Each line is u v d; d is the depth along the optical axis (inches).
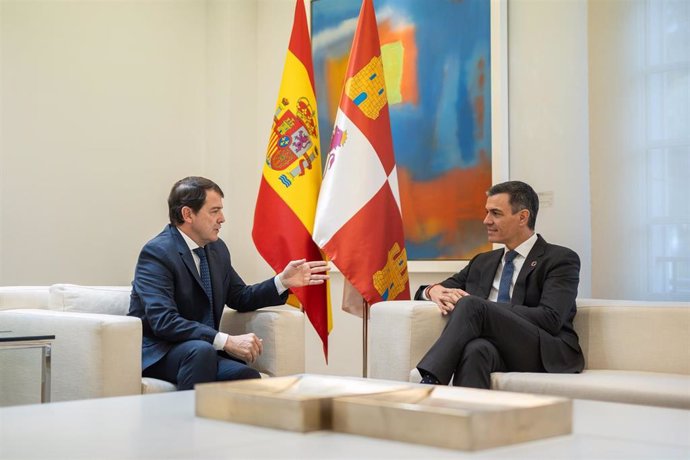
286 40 198.5
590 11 141.9
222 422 49.5
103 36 186.2
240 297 120.0
